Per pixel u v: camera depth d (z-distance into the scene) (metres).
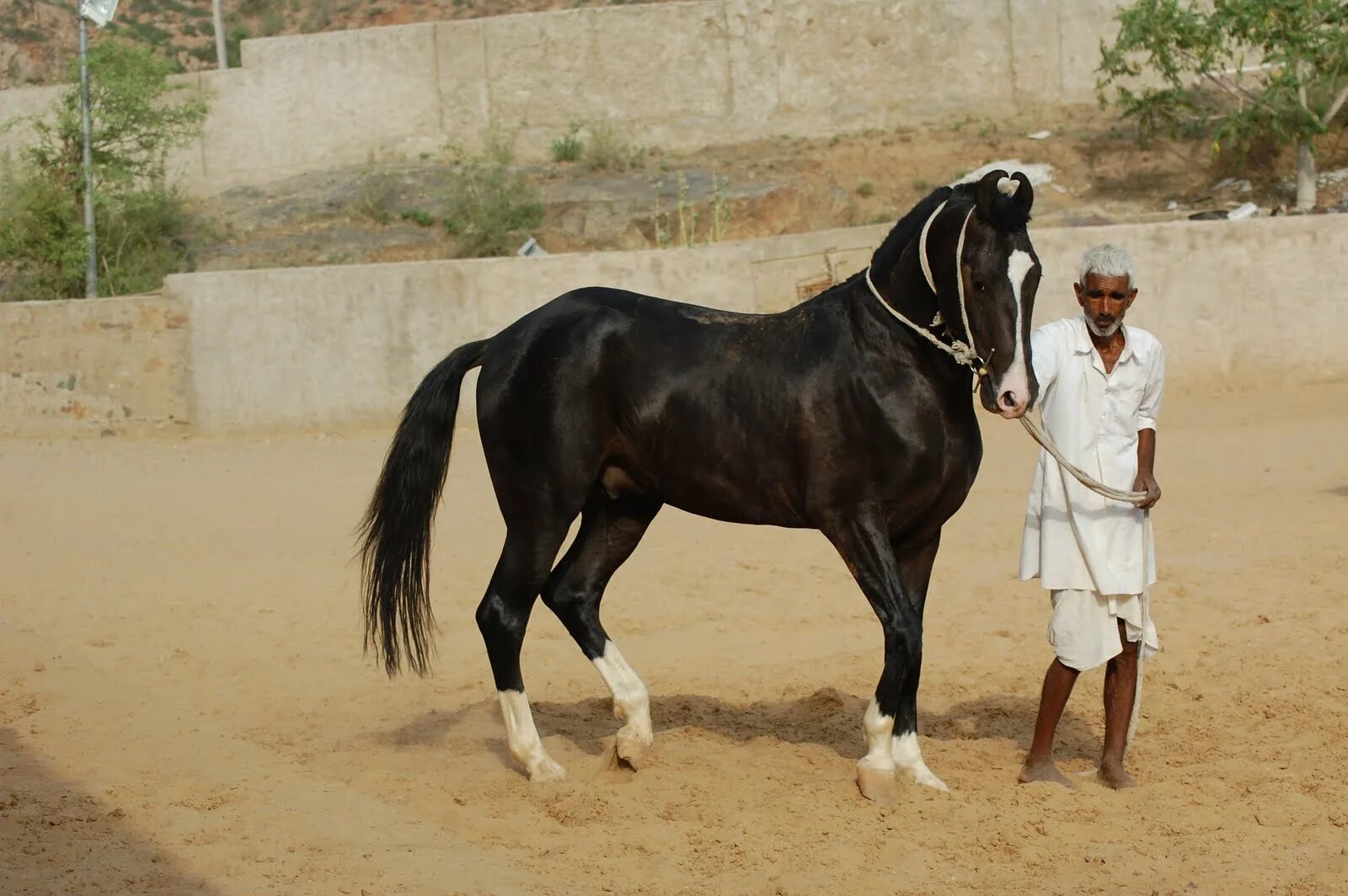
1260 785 5.80
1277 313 18.97
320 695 7.88
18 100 29.00
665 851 5.20
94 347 19.47
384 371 19.36
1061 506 5.73
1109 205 24.88
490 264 19.19
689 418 5.96
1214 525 11.66
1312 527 11.38
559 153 28.30
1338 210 23.45
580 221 25.23
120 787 5.80
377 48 29.22
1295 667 7.66
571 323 6.18
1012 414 5.21
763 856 5.11
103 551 12.23
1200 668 7.75
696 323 6.10
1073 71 28.09
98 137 25.50
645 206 25.16
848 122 28.64
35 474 16.56
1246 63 27.02
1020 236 5.28
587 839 5.36
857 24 28.52
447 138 29.23
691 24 28.78
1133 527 5.70
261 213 26.59
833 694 7.38
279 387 19.36
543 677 8.23
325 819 5.45
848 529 5.71
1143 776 6.04
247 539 12.71
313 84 29.30
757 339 5.96
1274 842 5.13
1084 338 5.68
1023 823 5.39
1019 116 28.06
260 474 16.39
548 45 29.02
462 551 12.00
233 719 7.37
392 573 6.32
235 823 5.38
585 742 6.87
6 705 7.18
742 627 9.25
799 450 5.76
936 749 6.51
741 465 5.91
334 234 25.61
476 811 5.73
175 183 28.19
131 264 24.92
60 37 42.97
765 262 19.34
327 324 19.30
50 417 19.62
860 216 25.52
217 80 29.31
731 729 7.00
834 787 5.91
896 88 28.58
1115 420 5.70
